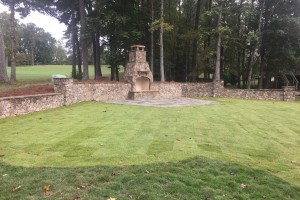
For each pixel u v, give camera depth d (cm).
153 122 1177
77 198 501
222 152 783
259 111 1662
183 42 3438
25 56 7425
